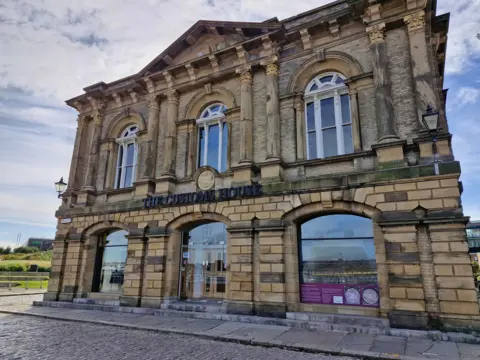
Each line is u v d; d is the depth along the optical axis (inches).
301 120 545.0
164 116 684.7
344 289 453.1
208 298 566.6
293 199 487.5
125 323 471.5
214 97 647.8
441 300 372.5
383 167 441.7
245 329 421.1
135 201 633.0
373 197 435.5
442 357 299.9
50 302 660.1
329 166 494.6
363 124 488.7
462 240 377.1
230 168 560.7
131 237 615.5
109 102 775.7
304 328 424.2
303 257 490.0
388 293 413.4
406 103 460.4
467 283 365.4
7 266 1691.7
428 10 481.4
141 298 582.2
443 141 415.8
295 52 573.3
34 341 378.3
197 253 593.6
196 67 653.3
